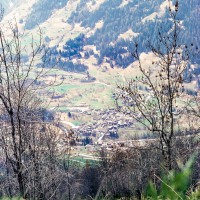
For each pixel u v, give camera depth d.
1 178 20.80
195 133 20.84
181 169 2.25
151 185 2.64
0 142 19.86
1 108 20.41
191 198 3.40
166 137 21.36
